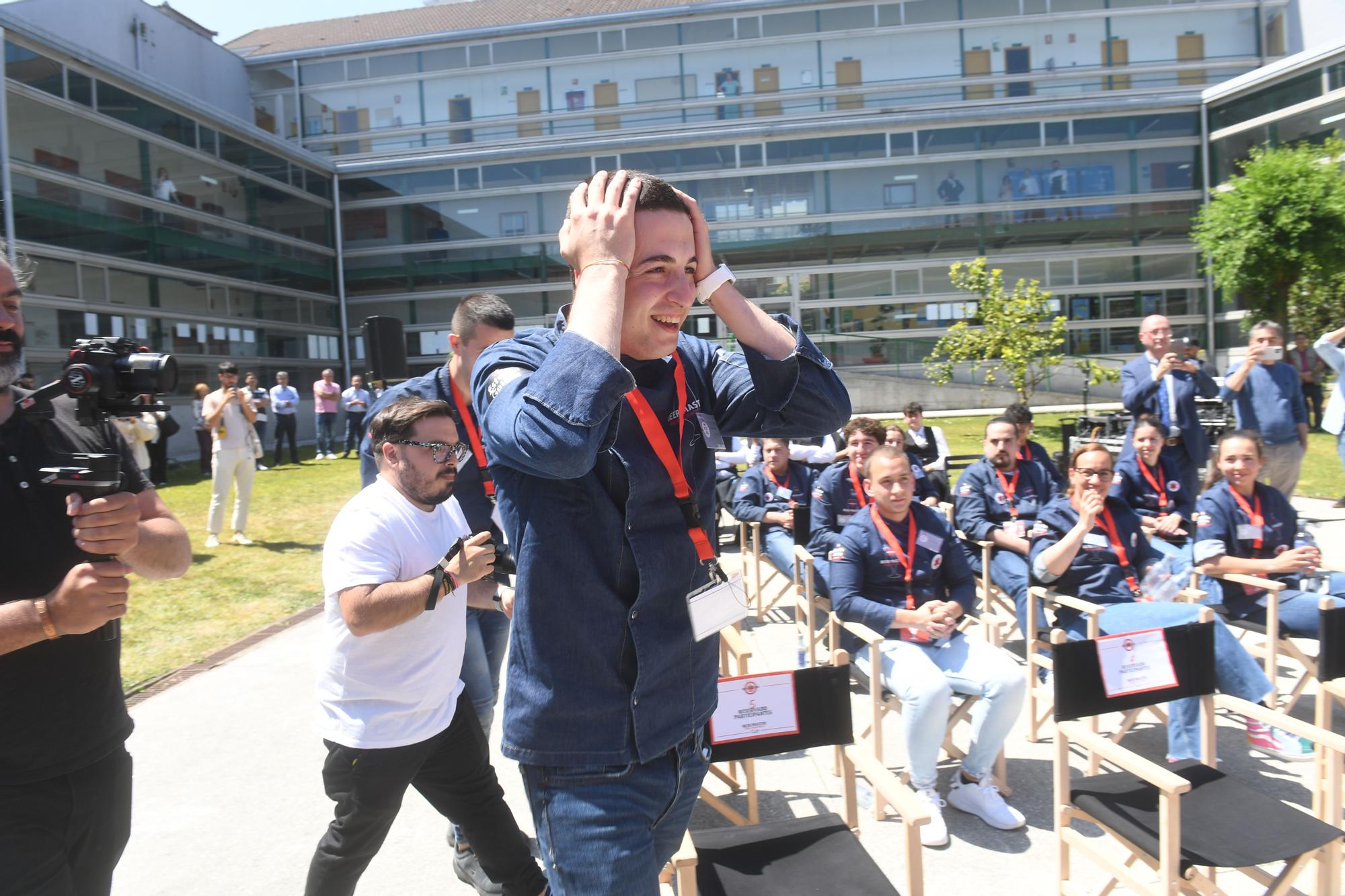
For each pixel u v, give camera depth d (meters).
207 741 4.44
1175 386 6.34
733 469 8.38
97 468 1.68
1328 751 2.88
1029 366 17.34
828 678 2.84
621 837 1.60
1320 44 25.95
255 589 7.54
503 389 1.53
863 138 25.23
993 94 27.47
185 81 26.66
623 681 1.61
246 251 22.66
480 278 26.39
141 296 19.11
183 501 12.77
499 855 2.65
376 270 26.66
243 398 9.46
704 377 1.88
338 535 2.48
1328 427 7.39
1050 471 6.16
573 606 1.59
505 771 4.22
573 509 1.59
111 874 2.03
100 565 1.73
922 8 27.42
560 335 1.63
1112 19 27.17
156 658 5.73
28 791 1.85
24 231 16.12
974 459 13.57
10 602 1.75
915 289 25.50
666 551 1.62
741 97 27.91
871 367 24.34
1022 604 5.15
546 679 1.61
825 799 3.78
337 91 29.17
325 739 2.50
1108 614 4.21
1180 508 5.87
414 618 2.44
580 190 1.54
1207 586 4.73
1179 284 24.80
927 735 3.47
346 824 2.50
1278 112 22.36
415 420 2.57
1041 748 4.23
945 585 4.12
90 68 17.81
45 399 1.83
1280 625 4.41
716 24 27.98
